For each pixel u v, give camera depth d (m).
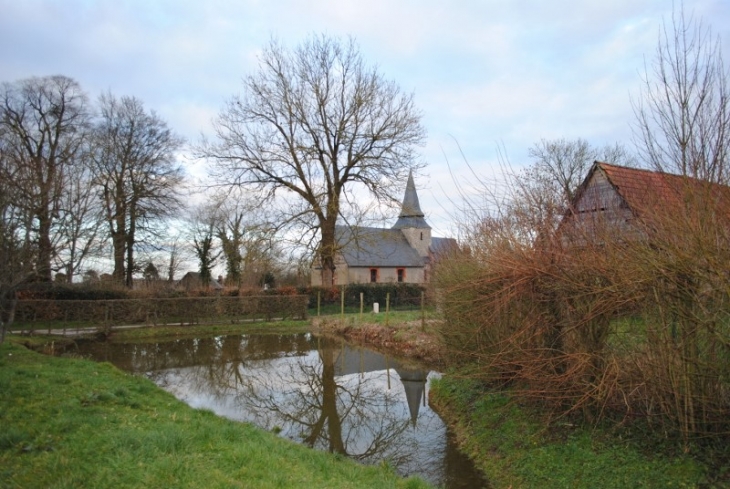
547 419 6.50
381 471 6.02
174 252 42.22
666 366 4.77
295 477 4.87
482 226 6.93
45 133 25.05
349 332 21.05
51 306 19.95
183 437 5.46
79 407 6.56
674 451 4.96
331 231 26.95
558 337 5.93
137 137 28.69
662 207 4.50
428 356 14.56
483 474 6.55
